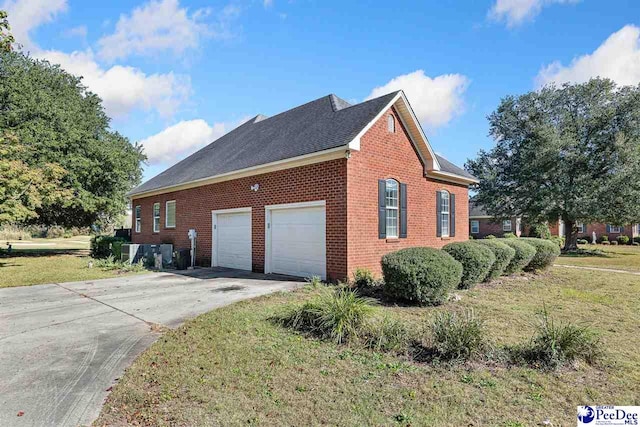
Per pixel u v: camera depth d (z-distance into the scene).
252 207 13.56
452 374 4.61
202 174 16.03
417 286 7.93
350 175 10.52
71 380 4.43
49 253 23.56
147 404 3.84
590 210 26.22
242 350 5.36
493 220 33.88
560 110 29.00
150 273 13.80
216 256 15.59
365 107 11.99
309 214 11.55
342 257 10.42
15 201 15.59
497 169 31.64
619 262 20.75
